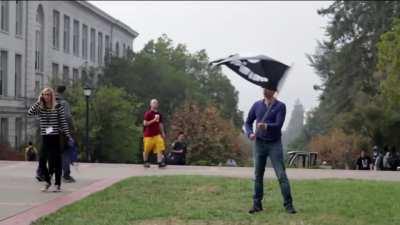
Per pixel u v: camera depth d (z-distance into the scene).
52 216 9.81
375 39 52.34
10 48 53.09
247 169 18.59
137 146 52.03
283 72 9.47
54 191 12.88
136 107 56.12
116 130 48.28
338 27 56.25
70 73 69.00
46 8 61.38
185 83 73.62
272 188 13.17
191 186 13.34
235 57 9.52
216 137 46.47
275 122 10.09
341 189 13.09
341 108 57.53
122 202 11.30
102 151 48.06
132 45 100.06
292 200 11.05
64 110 14.34
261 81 9.44
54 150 12.88
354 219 9.74
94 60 79.00
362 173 17.89
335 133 54.25
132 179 14.43
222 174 16.52
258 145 10.28
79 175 16.28
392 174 17.55
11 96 52.75
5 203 11.32
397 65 36.25
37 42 60.19
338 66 56.66
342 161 52.19
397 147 49.78
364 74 54.91
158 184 13.62
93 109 47.06
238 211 10.47
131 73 66.00
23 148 49.22
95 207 10.73
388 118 49.44
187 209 10.58
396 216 9.97
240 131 58.28
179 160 24.02
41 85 60.25
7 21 52.78
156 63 69.00
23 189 13.26
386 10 52.19
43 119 12.86
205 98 78.75
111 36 86.50
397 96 36.88
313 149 58.41
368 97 53.69
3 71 52.34
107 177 15.83
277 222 9.47
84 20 74.62
